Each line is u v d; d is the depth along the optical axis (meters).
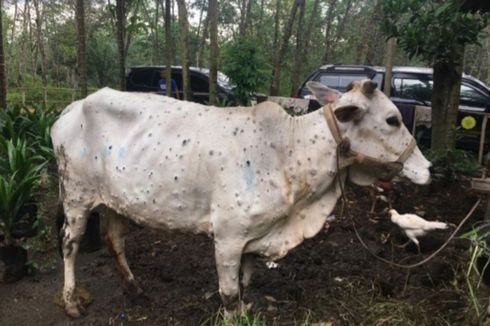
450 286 3.70
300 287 3.71
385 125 2.88
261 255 2.93
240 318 2.94
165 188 2.91
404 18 7.33
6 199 3.78
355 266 4.11
